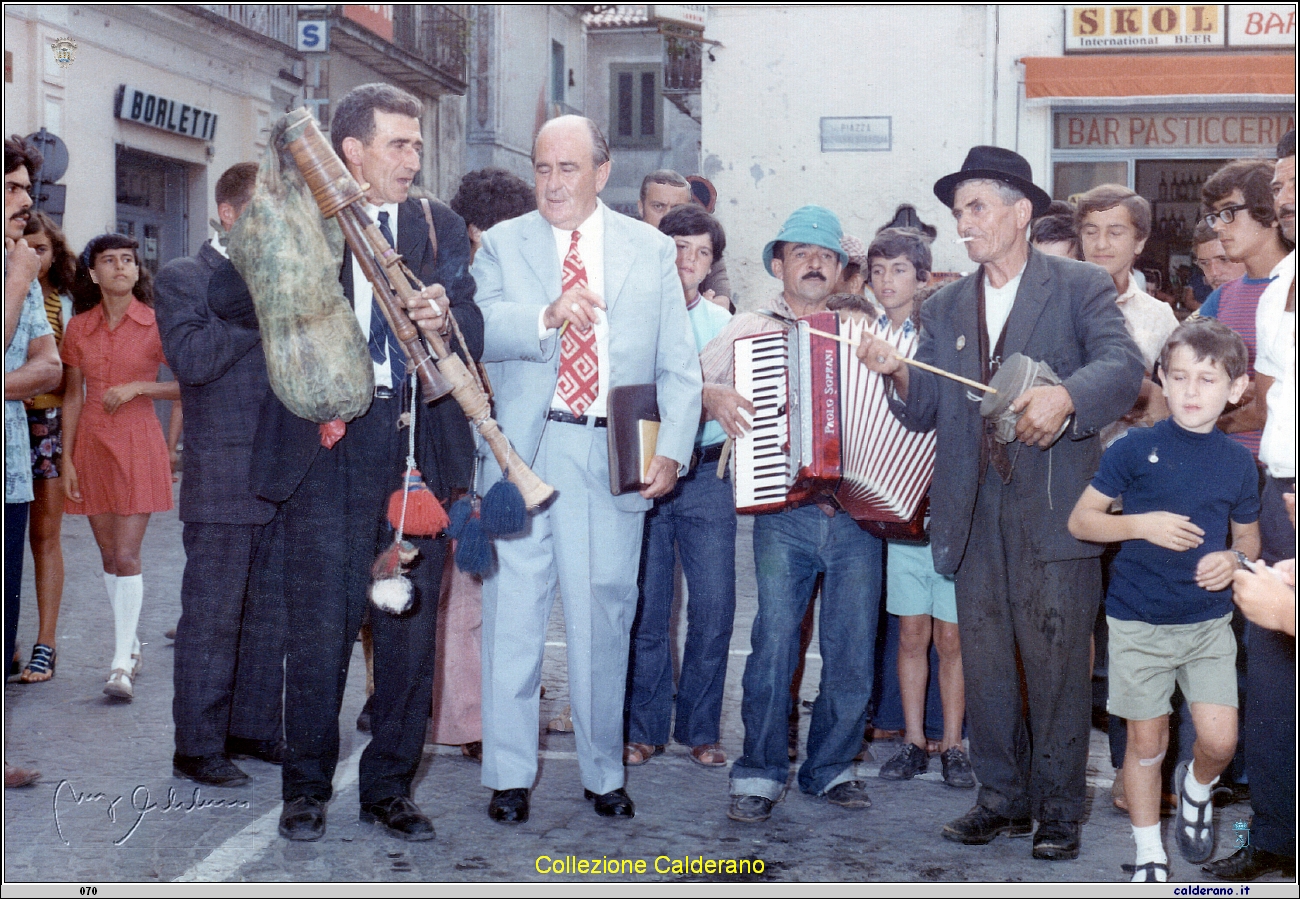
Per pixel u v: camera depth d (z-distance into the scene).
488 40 25.73
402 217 3.66
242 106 17.39
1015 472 3.64
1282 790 3.37
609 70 32.00
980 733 3.78
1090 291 3.65
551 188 3.81
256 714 4.45
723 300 5.62
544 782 4.28
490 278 3.90
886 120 12.34
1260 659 3.38
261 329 3.51
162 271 4.11
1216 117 11.84
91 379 5.22
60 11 13.51
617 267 3.85
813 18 12.39
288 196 3.49
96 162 14.31
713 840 3.74
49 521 5.38
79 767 4.29
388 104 3.56
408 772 3.79
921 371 3.74
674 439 3.82
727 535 4.46
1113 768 4.43
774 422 3.85
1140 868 3.43
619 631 3.91
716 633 4.47
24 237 5.26
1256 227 3.83
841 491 3.84
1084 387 3.45
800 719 5.14
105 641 6.10
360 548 3.66
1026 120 12.02
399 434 3.67
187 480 4.17
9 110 13.08
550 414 3.81
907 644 4.41
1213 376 3.34
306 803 3.71
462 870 3.47
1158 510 3.41
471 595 4.50
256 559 4.37
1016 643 3.77
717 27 12.52
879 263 4.44
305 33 18.61
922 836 3.80
